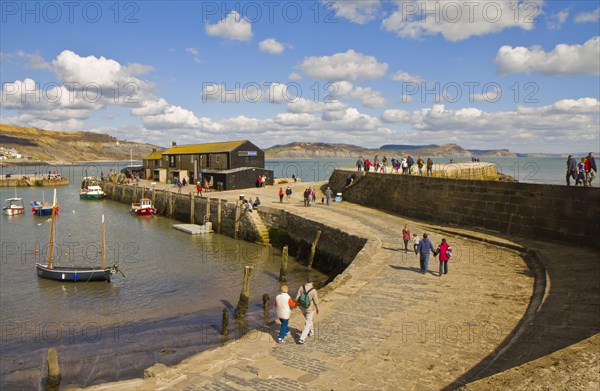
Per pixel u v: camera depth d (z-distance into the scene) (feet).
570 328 31.76
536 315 35.88
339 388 27.37
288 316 35.88
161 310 65.26
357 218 97.04
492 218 75.15
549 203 63.16
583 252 53.62
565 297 39.09
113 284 78.07
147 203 175.11
